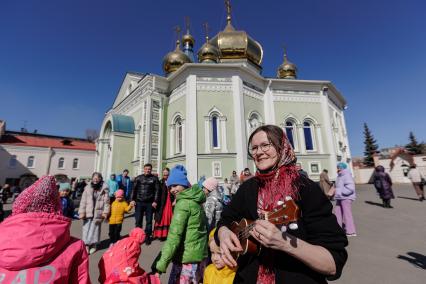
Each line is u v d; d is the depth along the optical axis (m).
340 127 23.91
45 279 1.84
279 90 20.11
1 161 37.50
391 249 6.14
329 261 1.33
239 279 1.62
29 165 39.38
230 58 21.95
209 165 16.06
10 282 1.76
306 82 20.50
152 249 6.68
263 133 1.83
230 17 23.95
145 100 19.02
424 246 6.27
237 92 17.34
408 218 9.62
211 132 16.73
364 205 13.10
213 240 1.98
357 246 6.45
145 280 2.94
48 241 1.86
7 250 1.76
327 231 1.43
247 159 16.61
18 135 42.00
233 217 1.92
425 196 16.25
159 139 18.39
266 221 1.39
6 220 1.89
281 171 1.69
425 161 29.05
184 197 3.49
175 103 18.59
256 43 23.05
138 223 7.32
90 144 47.22
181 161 16.86
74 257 2.05
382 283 4.34
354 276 4.65
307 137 20.17
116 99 26.53
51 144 42.62
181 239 3.33
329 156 19.80
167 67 22.44
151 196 7.47
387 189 12.15
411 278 4.51
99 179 6.79
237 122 16.84
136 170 19.30
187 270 3.36
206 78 17.44
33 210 1.95
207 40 22.44
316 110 20.62
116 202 7.36
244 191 1.91
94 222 6.52
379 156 32.88
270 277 1.48
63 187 7.45
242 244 1.61
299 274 1.42
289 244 1.31
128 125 20.78
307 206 1.51
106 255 2.87
